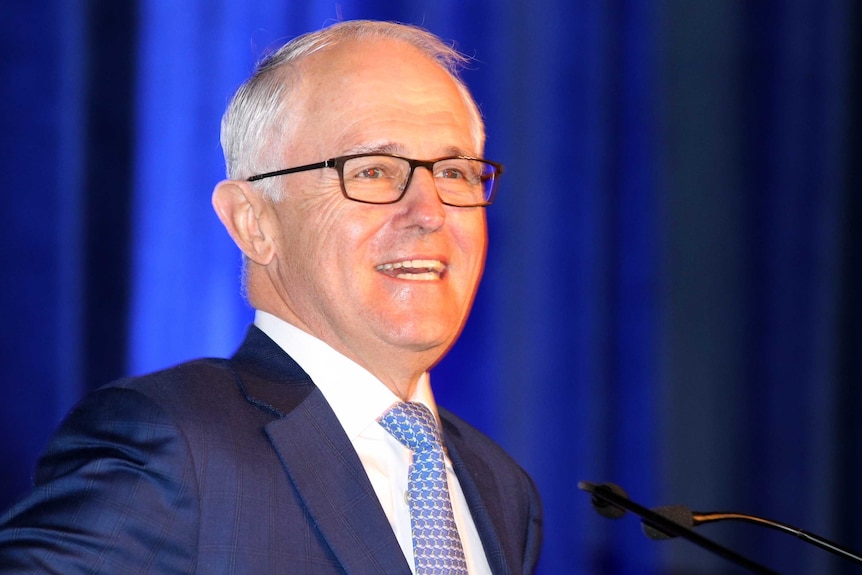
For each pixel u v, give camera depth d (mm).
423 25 6754
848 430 7605
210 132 6188
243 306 6191
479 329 6980
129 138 6043
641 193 7301
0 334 5766
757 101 7562
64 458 2996
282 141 3543
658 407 7254
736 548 7355
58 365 5852
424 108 3523
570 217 7121
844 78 7676
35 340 5828
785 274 7547
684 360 7352
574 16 7172
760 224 7539
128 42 6055
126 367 5992
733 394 7434
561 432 7062
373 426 3428
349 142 3438
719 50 7504
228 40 6242
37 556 2689
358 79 3510
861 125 7695
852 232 7652
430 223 3383
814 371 7562
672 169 7340
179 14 6176
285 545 2961
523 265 7031
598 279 7164
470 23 6922
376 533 3088
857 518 7574
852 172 7664
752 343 7484
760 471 7449
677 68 7391
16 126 5828
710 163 7441
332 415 3266
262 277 3637
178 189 6137
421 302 3410
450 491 3670
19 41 5852
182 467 2895
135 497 2816
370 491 3160
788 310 7543
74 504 2805
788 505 7484
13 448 5758
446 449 3801
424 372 3678
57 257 5871
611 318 7199
